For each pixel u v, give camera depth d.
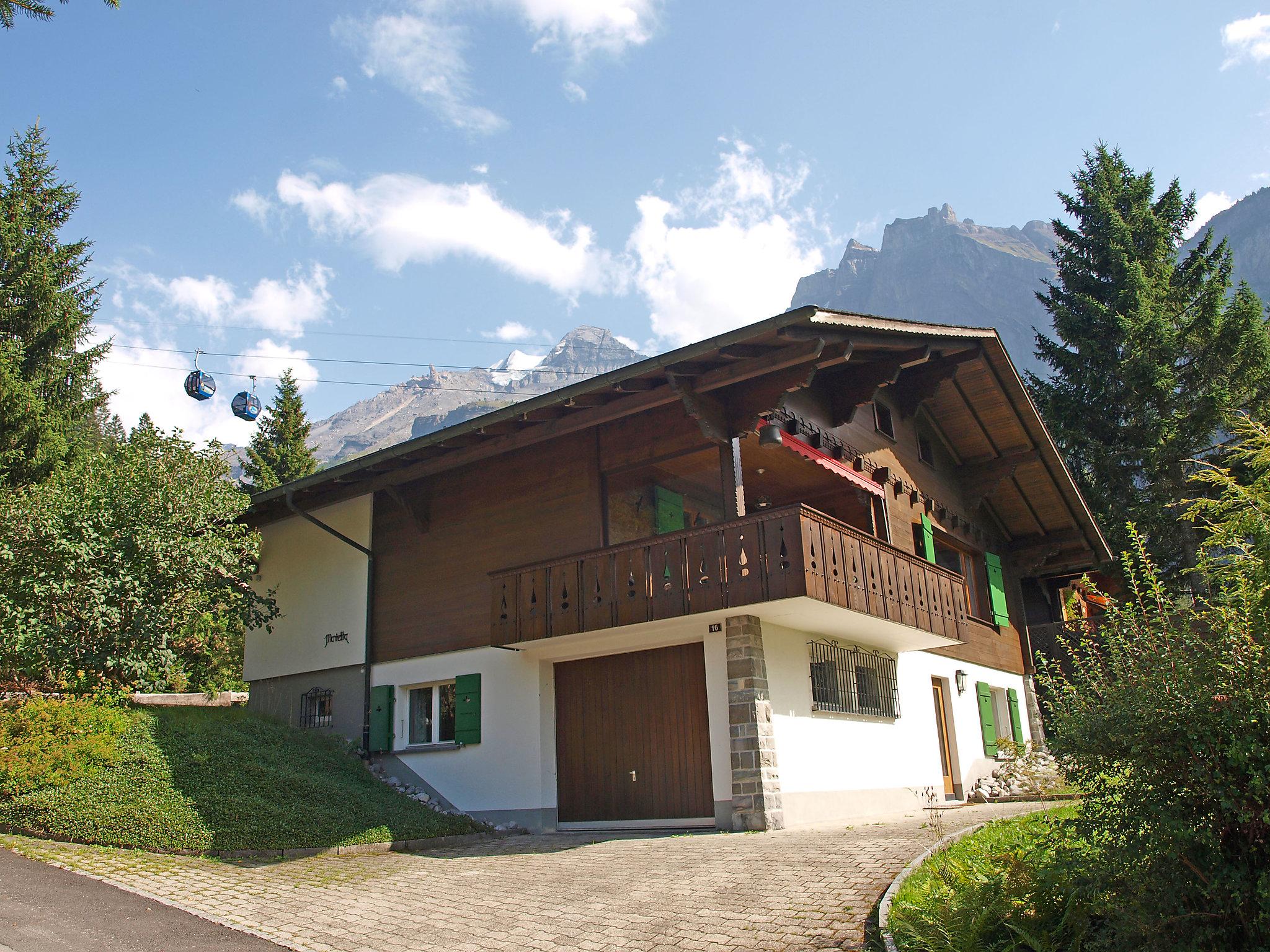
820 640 13.59
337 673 16.28
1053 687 6.48
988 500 20.64
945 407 18.09
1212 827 5.01
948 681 17.50
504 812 13.62
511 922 7.31
